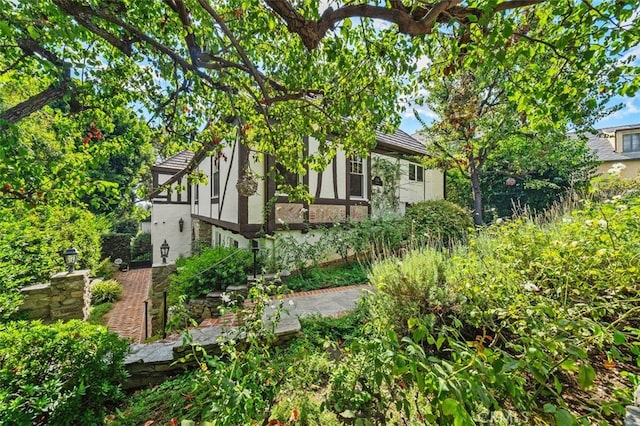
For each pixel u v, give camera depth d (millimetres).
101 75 3031
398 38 2564
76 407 2295
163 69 3162
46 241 6422
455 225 8031
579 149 10773
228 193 7527
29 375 2330
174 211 13148
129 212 4289
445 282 2832
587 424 1070
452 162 10289
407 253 3891
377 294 2977
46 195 2992
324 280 6199
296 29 1971
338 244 7406
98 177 14758
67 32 1812
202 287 5609
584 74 2217
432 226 7711
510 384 1050
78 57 3059
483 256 3084
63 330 2793
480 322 2240
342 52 2588
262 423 1822
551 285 2543
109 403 2645
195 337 3297
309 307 4398
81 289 5949
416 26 1863
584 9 1834
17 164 2469
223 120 4414
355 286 5871
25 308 5406
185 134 4145
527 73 2520
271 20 2250
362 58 2789
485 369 1035
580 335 1476
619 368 2137
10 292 4844
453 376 1004
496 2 1585
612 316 2324
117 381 2766
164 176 12336
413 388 1870
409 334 2680
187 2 2322
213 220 9094
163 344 3254
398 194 10281
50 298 5641
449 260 3271
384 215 8547
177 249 13039
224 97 3822
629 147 15727
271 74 3512
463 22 1902
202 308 5293
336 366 2215
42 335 2605
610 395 1835
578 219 3137
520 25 2258
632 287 2051
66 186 3086
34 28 1764
